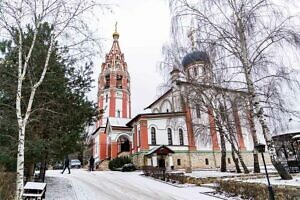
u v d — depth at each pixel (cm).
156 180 2047
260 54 1377
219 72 1572
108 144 4519
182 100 2259
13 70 1142
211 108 2345
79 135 1484
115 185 1770
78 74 1459
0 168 1134
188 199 1238
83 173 2727
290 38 1278
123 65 5688
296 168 1947
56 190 1462
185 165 3438
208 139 2600
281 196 924
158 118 3609
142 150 3391
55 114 1262
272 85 1348
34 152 1080
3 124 1073
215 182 1571
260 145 1039
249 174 2005
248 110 1662
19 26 1077
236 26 1409
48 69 1202
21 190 895
